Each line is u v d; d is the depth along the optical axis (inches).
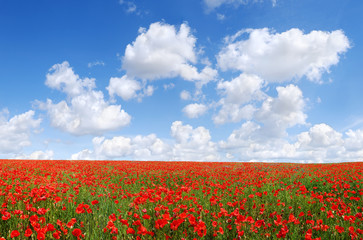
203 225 185.0
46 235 191.6
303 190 348.5
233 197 334.6
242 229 214.5
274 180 503.2
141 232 178.5
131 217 238.5
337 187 419.5
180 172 646.5
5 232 210.4
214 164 1023.0
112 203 289.9
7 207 257.3
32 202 265.6
